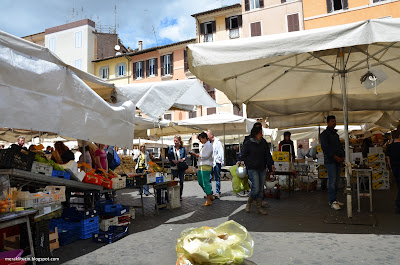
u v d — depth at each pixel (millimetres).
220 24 33844
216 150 9352
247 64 6785
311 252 3900
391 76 7727
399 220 5402
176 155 8984
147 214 7000
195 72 6215
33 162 4262
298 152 17203
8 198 3553
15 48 4125
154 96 6480
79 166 5645
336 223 5336
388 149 6340
